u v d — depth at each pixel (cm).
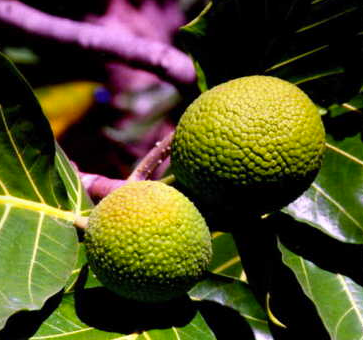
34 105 124
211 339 125
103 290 125
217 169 122
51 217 127
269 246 131
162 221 118
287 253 131
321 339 131
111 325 124
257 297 130
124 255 118
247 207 125
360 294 130
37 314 122
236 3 128
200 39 131
